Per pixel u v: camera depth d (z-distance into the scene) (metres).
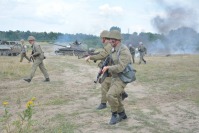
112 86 6.49
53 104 8.73
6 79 13.69
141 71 17.73
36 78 14.28
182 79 14.23
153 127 6.52
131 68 6.44
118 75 6.45
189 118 7.29
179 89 11.34
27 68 17.78
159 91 10.98
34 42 12.66
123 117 6.93
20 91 10.70
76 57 36.62
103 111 7.82
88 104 8.80
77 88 11.55
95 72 17.81
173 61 28.48
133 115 7.41
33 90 10.91
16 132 5.92
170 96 9.98
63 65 22.38
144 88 11.68
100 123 6.74
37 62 12.70
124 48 6.34
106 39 7.39
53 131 6.09
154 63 25.45
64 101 9.15
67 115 7.44
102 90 8.00
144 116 7.37
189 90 11.10
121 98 6.71
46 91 10.73
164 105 8.61
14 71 15.81
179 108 8.24
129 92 10.77
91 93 10.52
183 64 23.66
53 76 15.16
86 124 6.65
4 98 9.54
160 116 7.42
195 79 14.20
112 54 6.43
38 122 6.73
